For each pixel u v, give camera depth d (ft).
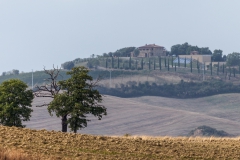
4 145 261.24
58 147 270.87
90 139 305.12
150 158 269.85
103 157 257.96
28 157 222.48
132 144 303.48
